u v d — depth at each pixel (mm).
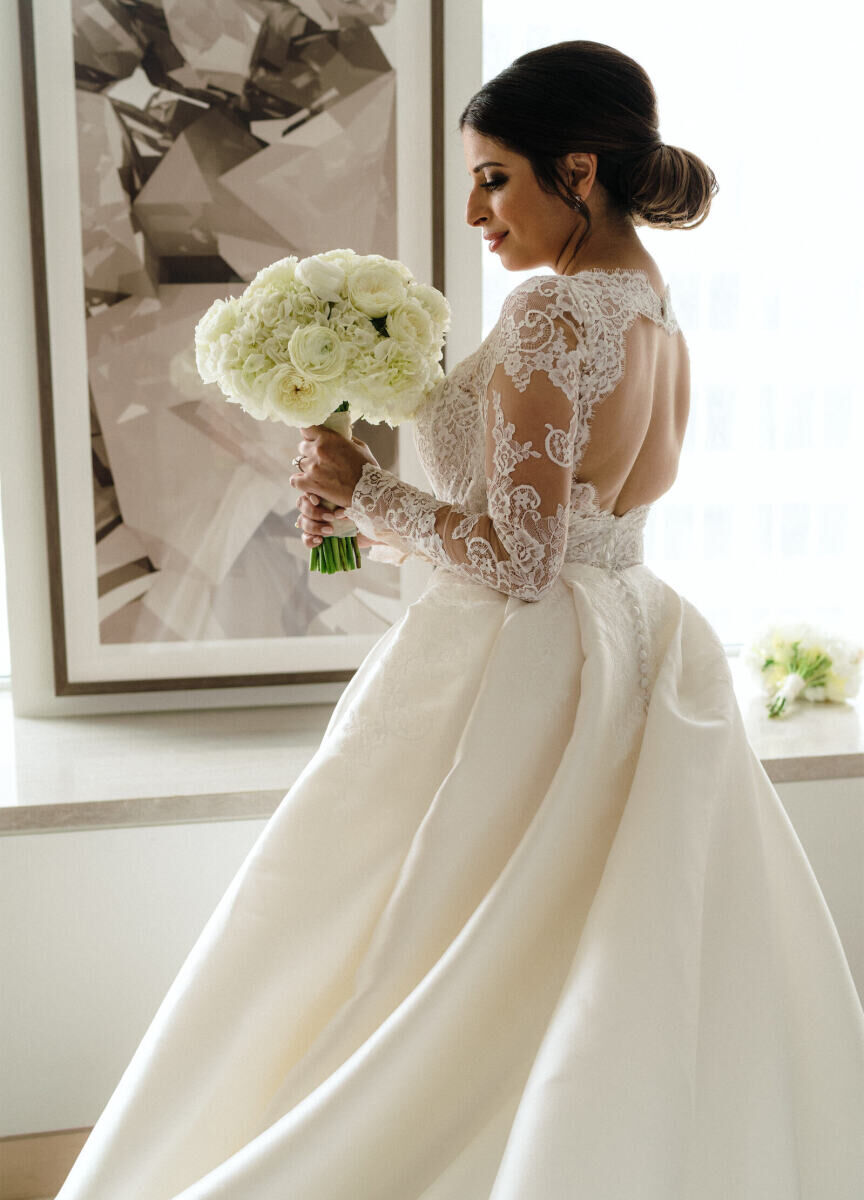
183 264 2340
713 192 1525
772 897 1464
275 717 2451
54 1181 1994
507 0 2541
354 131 2363
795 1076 1397
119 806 1925
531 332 1302
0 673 2729
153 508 2408
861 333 2838
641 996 1193
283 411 1402
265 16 2291
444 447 1491
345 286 1434
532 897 1277
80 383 2334
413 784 1396
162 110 2283
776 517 2879
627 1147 1117
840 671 2537
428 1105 1227
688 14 2637
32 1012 1955
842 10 2701
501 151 1448
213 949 1372
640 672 1438
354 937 1380
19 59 2227
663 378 1493
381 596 2535
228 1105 1357
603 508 1459
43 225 2260
